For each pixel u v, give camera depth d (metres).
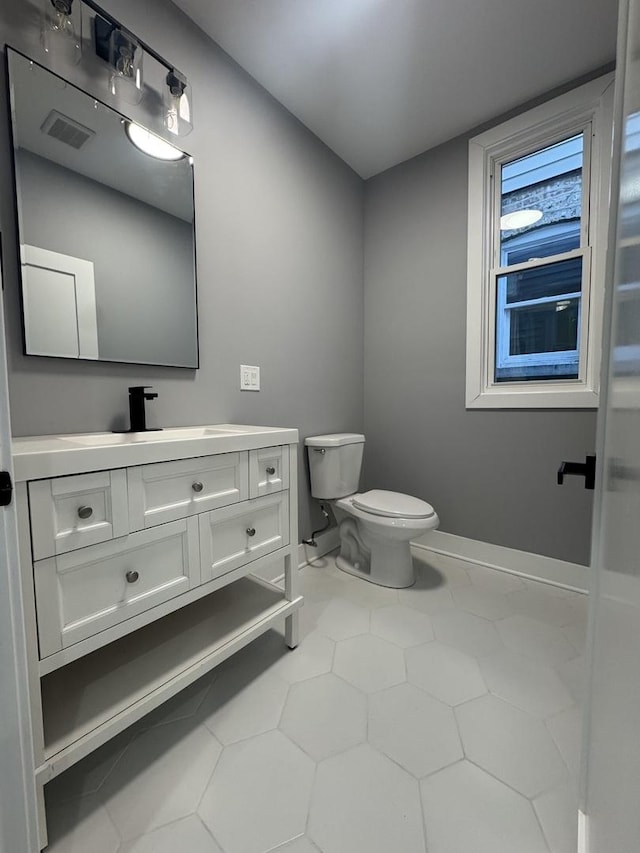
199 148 1.47
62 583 0.78
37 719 0.74
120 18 1.22
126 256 1.28
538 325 1.94
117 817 0.83
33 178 1.07
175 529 0.98
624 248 0.45
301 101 1.81
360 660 1.32
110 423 1.26
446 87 1.73
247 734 1.03
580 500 1.80
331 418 2.25
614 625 0.44
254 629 1.19
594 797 0.55
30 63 1.05
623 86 0.47
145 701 0.90
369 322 2.48
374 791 0.88
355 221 2.38
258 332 1.76
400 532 1.72
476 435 2.09
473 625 1.52
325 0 1.34
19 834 0.56
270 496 1.25
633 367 0.38
